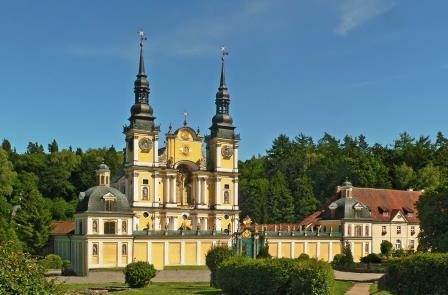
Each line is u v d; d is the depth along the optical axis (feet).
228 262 183.73
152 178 405.59
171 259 358.84
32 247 381.19
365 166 564.71
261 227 433.07
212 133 438.81
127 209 344.90
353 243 415.23
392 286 148.46
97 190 341.00
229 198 433.07
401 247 433.07
